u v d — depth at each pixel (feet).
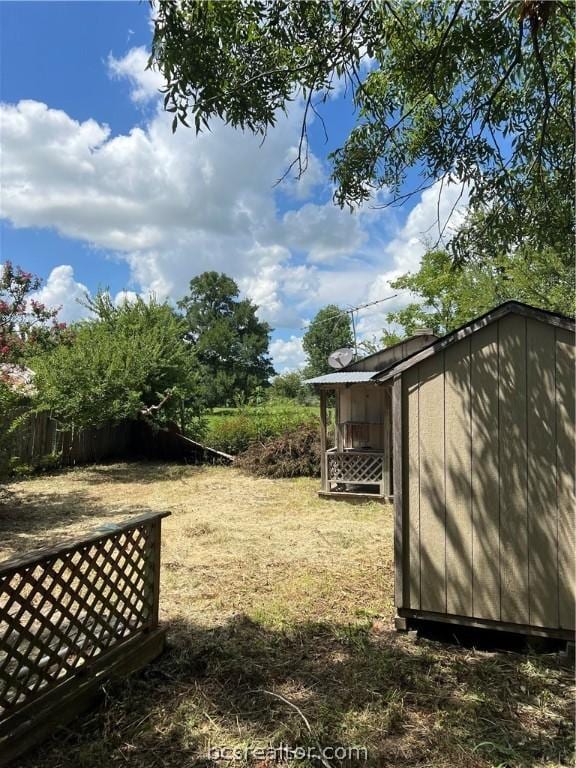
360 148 14.47
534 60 12.66
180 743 7.24
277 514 23.27
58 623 7.80
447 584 10.78
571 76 12.07
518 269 38.52
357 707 8.13
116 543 9.20
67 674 7.91
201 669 9.44
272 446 35.29
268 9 9.43
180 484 31.01
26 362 37.81
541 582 10.02
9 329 39.73
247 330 164.76
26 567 7.08
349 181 14.76
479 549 10.52
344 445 31.22
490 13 11.27
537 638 10.28
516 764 6.76
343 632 10.96
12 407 23.99
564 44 11.99
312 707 8.14
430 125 14.11
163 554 16.79
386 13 10.67
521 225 14.49
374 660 9.73
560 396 9.92
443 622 10.99
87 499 26.37
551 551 9.96
